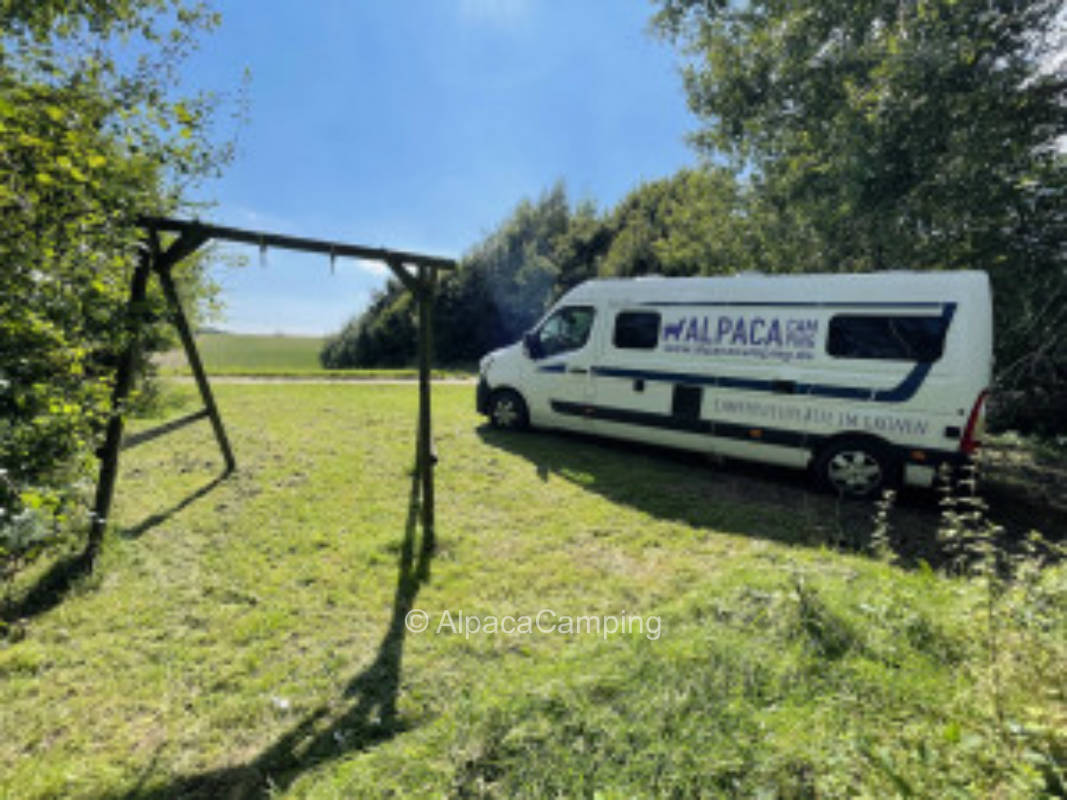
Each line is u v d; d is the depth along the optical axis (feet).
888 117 17.98
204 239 10.83
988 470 20.01
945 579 9.07
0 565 8.66
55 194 8.29
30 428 7.15
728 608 8.45
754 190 25.77
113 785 5.57
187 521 12.12
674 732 5.58
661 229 66.80
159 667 7.37
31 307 7.82
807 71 21.89
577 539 12.19
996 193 17.54
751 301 16.52
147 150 10.41
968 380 13.25
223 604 8.98
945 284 13.78
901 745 5.10
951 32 18.21
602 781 5.01
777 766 4.96
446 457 18.35
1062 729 4.61
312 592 9.47
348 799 5.03
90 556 9.59
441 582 10.02
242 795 5.49
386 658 7.77
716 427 17.20
